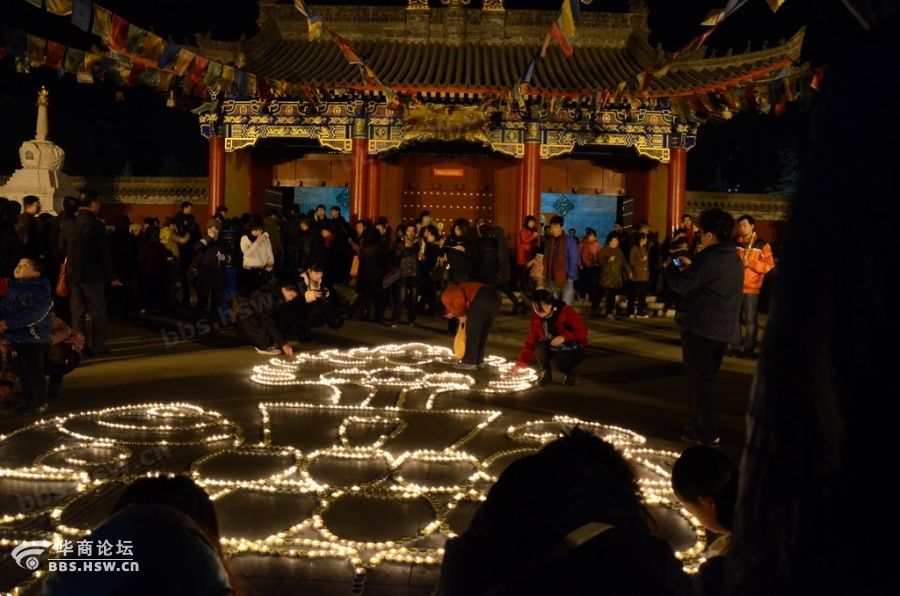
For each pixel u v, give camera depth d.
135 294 21.39
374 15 29.30
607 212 32.38
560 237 18.28
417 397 11.46
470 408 10.88
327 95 27.19
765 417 1.60
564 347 12.34
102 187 31.36
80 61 10.73
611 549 2.26
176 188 31.22
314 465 8.18
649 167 30.64
